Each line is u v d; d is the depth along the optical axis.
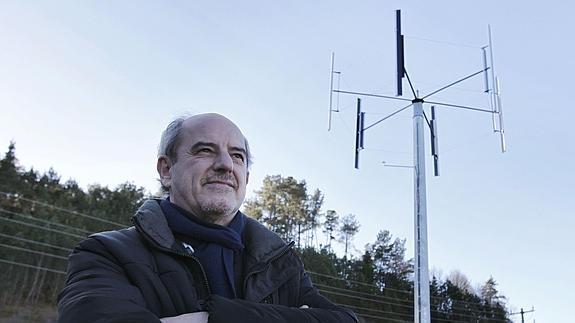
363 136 7.69
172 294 1.59
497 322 36.88
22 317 19.98
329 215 38.19
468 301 37.25
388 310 30.17
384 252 35.66
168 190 2.05
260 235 1.95
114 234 1.71
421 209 5.60
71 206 26.17
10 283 21.20
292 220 34.72
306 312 1.54
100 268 1.54
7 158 25.97
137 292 1.50
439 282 37.25
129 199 27.77
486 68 7.25
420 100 6.24
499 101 7.19
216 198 1.85
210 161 1.89
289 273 1.92
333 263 30.09
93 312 1.27
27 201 23.16
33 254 21.81
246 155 2.05
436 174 7.23
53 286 21.56
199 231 1.78
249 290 1.79
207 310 1.42
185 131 1.97
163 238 1.69
